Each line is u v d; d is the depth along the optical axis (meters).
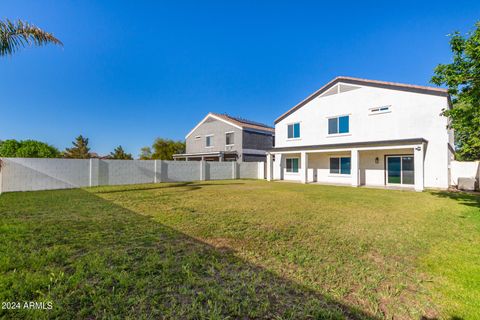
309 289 2.65
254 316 2.17
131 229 4.88
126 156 35.16
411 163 13.69
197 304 2.33
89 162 13.50
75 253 3.54
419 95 13.16
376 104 14.62
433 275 3.01
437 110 12.62
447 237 4.55
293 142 18.86
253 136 25.20
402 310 2.29
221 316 2.15
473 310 2.28
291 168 19.59
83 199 8.80
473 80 7.58
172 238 4.34
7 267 2.97
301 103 18.30
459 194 10.64
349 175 16.11
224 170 20.58
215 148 26.61
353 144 14.21
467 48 7.26
